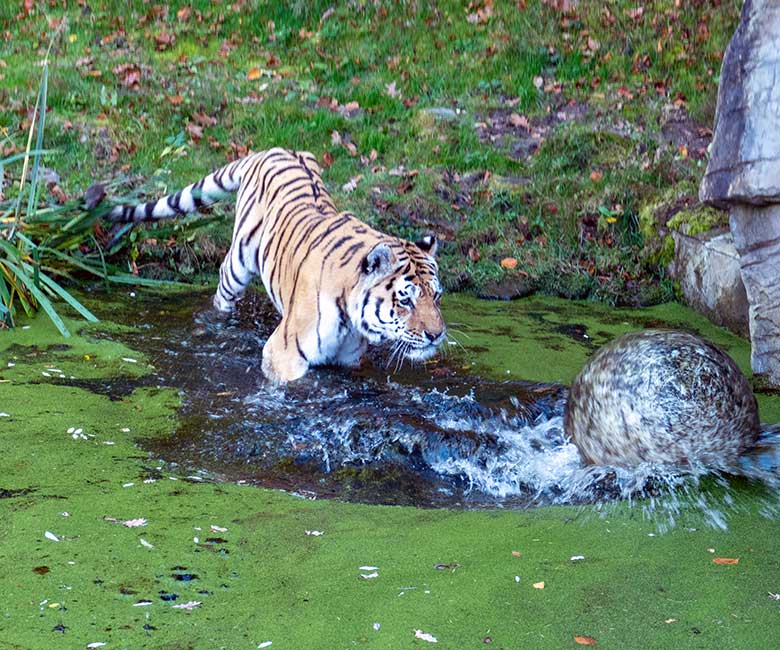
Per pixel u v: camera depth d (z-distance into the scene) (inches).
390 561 223.3
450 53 661.3
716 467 267.0
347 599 205.8
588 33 665.6
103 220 424.5
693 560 225.0
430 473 281.3
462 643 190.9
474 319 427.2
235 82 619.8
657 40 657.6
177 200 415.5
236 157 538.3
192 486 261.7
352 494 268.7
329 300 324.5
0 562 213.3
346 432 297.0
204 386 335.6
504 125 582.6
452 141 560.1
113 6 711.7
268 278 364.2
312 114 581.3
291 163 379.2
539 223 501.0
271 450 288.8
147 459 278.2
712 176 355.6
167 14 709.9
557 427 307.9
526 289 467.8
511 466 283.7
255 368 353.1
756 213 343.9
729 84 345.1
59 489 252.5
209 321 398.9
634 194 509.4
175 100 580.4
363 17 700.7
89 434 290.4
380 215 495.5
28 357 349.4
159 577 211.8
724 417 261.1
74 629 190.5
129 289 437.1
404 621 197.8
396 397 327.0
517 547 231.5
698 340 273.9
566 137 551.5
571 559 225.1
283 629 194.4
